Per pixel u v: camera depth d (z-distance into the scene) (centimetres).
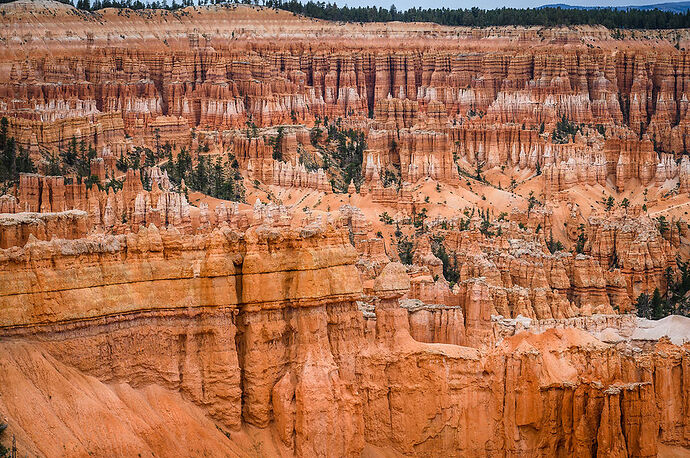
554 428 11394
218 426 10206
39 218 10831
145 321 10044
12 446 8756
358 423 10662
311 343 10550
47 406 9219
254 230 10544
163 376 10106
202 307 10206
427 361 11169
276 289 10450
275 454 10300
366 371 11006
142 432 9650
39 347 9469
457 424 11238
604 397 11188
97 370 9756
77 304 9650
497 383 11269
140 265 10050
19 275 9469
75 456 9094
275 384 10456
